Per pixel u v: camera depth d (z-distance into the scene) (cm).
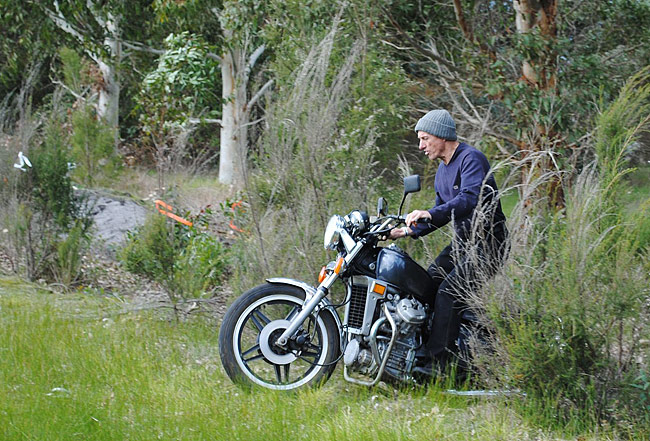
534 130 1286
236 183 1485
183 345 844
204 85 2538
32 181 1288
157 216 1031
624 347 661
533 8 1448
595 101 1309
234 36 2047
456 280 692
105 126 2377
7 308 965
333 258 846
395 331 676
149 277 1034
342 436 589
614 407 646
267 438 589
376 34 1347
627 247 642
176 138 1264
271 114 908
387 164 1166
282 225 879
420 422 632
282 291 702
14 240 1247
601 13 1605
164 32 2812
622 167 824
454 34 1694
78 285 1259
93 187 2142
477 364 677
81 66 2805
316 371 701
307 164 860
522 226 696
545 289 650
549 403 652
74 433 577
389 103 1155
